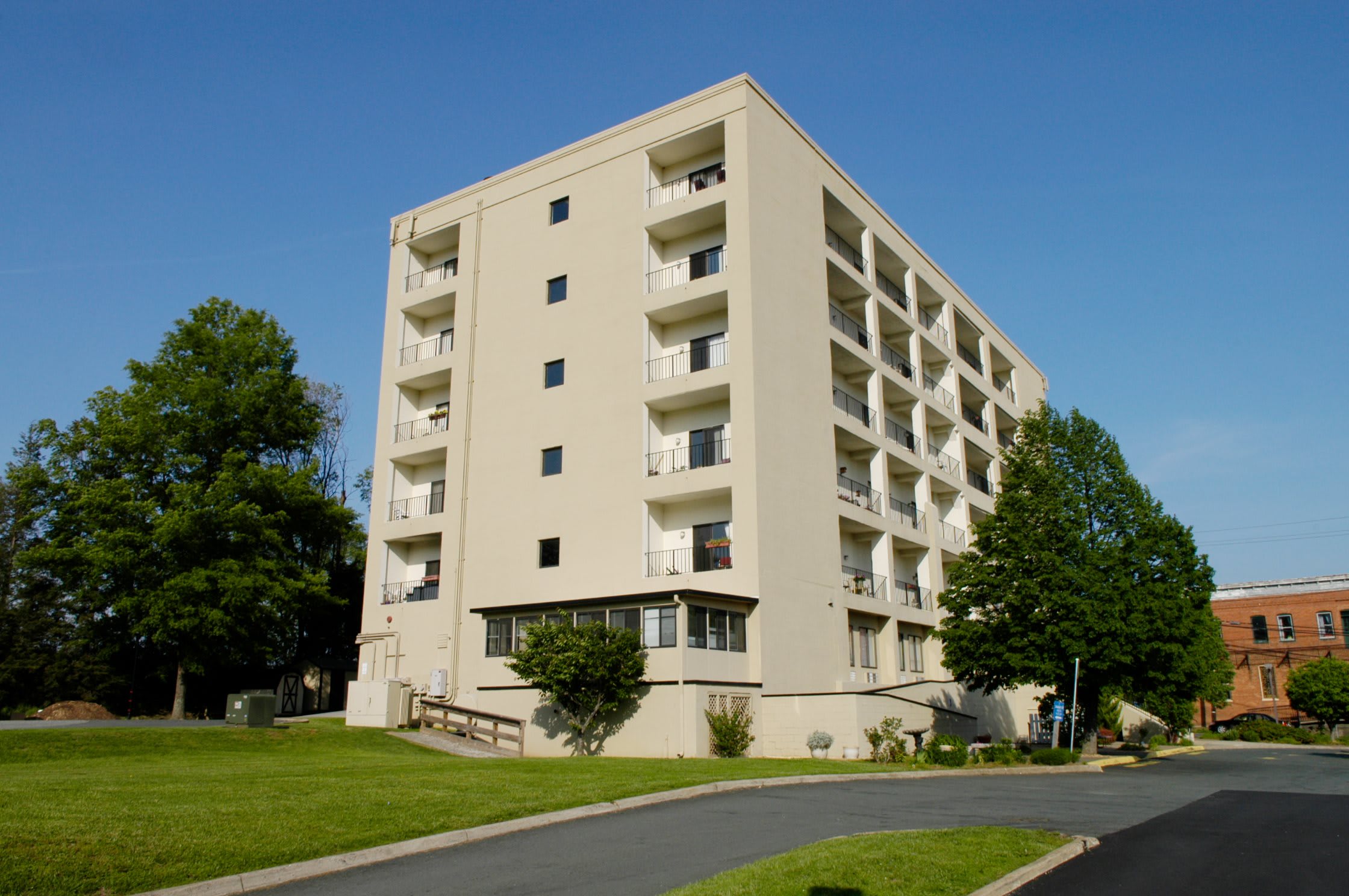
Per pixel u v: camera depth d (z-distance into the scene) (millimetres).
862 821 14859
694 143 37781
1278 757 37000
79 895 9484
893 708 31188
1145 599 31844
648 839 13156
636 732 29141
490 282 41562
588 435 36688
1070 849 12445
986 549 34938
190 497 41406
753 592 31688
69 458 45406
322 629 56531
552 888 10414
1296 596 70562
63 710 41938
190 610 40719
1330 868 11703
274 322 47688
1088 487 34344
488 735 32312
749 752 29578
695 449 35375
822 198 40594
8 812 11914
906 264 47188
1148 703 49969
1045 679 32281
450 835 12789
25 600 48844
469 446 39969
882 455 40875
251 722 30844
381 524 41938
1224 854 12578
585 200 39688
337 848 11805
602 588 34750
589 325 37906
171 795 13930
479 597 37781
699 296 35250
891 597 39500
